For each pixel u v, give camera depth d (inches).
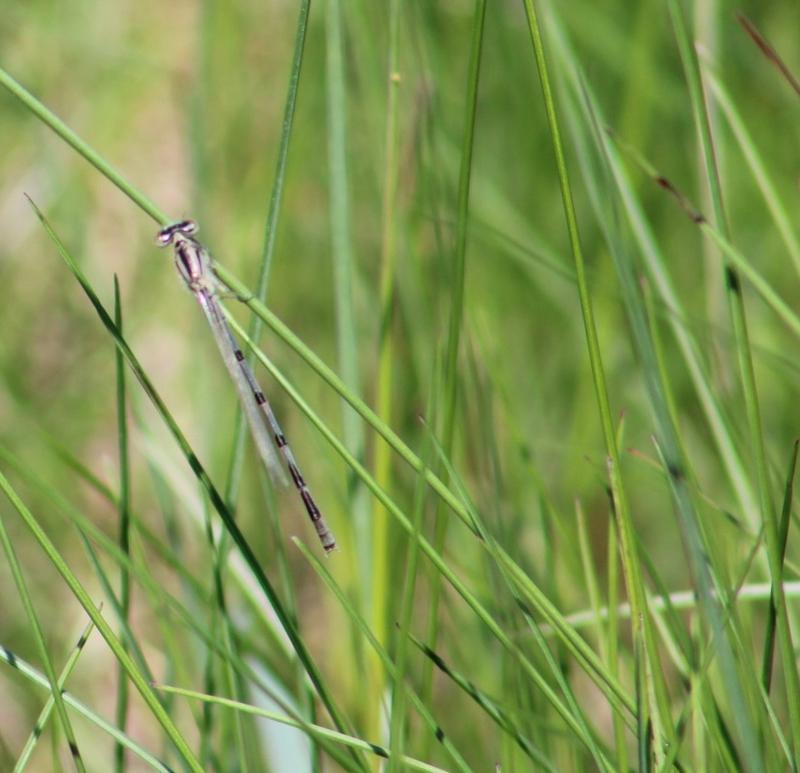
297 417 21.6
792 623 19.3
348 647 20.3
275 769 19.5
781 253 22.0
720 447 19.5
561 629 18.5
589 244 22.4
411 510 20.7
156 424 21.9
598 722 20.8
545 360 21.9
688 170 22.3
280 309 22.1
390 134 19.7
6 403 22.2
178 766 19.5
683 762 18.7
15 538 21.7
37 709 21.0
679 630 19.1
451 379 19.1
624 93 22.4
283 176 18.8
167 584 21.4
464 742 20.2
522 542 20.4
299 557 21.8
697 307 22.0
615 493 18.4
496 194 21.9
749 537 19.3
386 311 19.8
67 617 21.4
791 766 18.6
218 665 19.6
